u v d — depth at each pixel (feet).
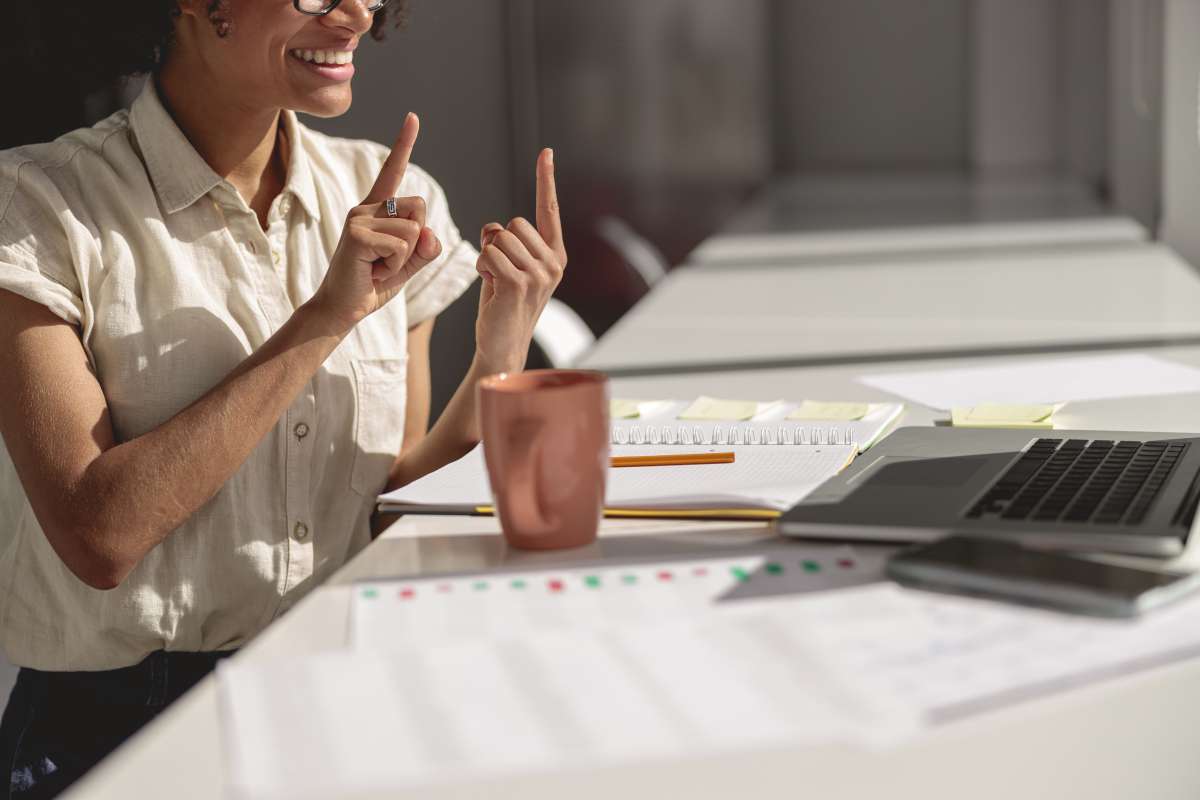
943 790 1.66
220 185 3.76
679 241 15.17
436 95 9.32
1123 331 5.97
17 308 3.48
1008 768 1.71
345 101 3.75
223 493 3.64
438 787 1.66
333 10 3.57
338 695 1.89
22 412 3.39
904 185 16.79
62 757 3.64
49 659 3.67
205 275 3.76
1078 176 15.76
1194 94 8.67
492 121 10.55
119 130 3.84
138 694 3.67
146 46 3.76
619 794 1.64
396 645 2.14
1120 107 11.80
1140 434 3.37
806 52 19.57
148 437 3.33
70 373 3.46
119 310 3.60
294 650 2.16
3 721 3.79
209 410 3.33
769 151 19.04
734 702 1.85
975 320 6.54
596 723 1.79
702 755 1.72
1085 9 14.92
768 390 4.74
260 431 3.37
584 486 2.66
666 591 2.36
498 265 3.76
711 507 2.89
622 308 13.42
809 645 2.04
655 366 5.45
